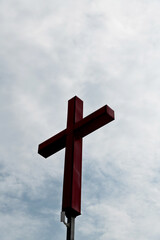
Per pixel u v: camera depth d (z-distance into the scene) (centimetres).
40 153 1209
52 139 1168
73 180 1016
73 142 1097
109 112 1088
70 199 982
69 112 1195
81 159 1095
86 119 1110
